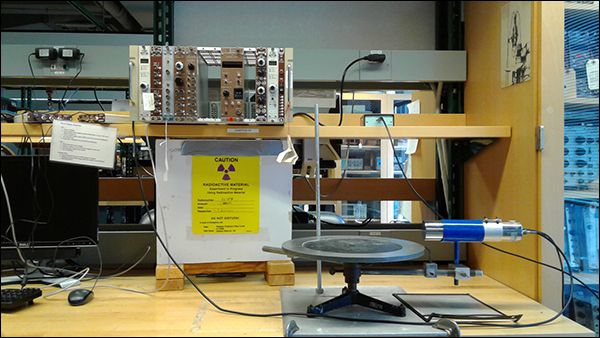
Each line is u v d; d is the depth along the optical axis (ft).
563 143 3.87
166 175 4.17
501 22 4.50
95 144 3.99
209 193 4.23
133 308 3.49
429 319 3.13
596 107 4.74
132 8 6.12
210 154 4.23
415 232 5.01
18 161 4.31
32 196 4.30
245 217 4.29
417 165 6.25
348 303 3.37
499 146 4.51
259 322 3.14
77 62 5.09
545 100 3.86
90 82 5.40
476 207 5.02
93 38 5.67
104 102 5.57
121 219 5.68
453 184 5.45
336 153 5.43
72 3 5.94
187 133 4.10
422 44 6.17
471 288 4.22
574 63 4.67
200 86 3.98
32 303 3.61
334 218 5.65
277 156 4.31
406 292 4.04
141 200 5.32
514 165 4.22
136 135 4.09
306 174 5.47
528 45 3.99
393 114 5.22
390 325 3.01
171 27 5.78
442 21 6.02
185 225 4.20
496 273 4.52
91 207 4.35
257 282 4.42
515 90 4.21
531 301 3.79
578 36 4.67
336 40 6.14
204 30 6.02
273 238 4.33
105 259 4.74
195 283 4.35
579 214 4.76
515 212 4.19
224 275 4.59
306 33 6.12
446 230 3.49
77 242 4.32
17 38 5.60
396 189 5.79
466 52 5.39
